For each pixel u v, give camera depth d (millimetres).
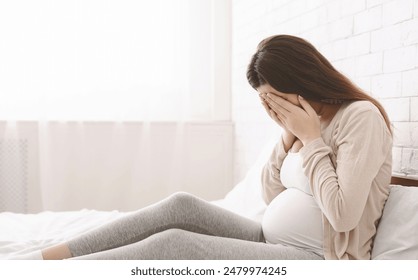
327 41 2748
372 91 2326
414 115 2035
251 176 2816
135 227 1649
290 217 1726
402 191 1747
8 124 3756
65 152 3896
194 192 4289
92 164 3992
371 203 1679
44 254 1586
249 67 1815
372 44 2330
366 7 2377
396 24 2152
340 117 1703
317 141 1648
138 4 4020
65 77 3881
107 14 3955
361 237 1673
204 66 4289
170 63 4105
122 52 3990
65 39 3867
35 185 3912
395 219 1680
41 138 3789
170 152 4133
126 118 4023
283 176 1896
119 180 4047
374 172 1556
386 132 1632
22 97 3807
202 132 4281
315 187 1601
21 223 2424
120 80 3990
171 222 1674
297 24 3109
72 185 3957
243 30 4023
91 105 3959
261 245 1662
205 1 4258
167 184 4145
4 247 1920
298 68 1699
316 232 1670
